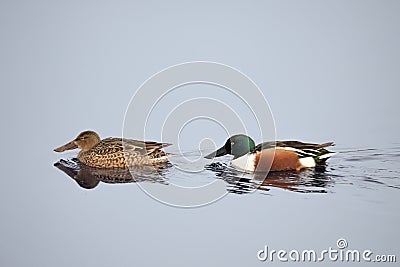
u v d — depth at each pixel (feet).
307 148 42.06
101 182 40.78
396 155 43.50
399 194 36.37
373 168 41.24
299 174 40.88
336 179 39.32
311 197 36.55
